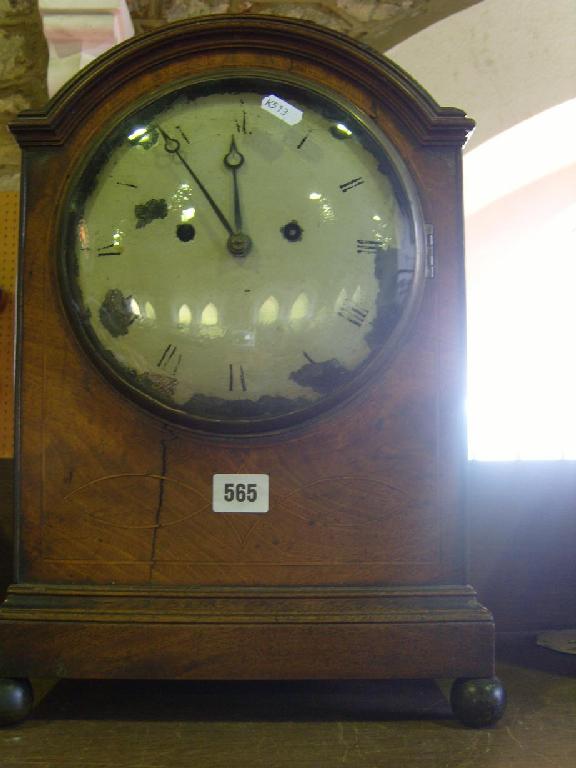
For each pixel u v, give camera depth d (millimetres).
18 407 1193
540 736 1117
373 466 1183
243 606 1146
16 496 1182
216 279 1192
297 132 1223
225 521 1173
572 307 2900
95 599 1153
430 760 1028
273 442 1180
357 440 1185
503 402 2828
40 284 1210
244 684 1380
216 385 1183
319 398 1179
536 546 1727
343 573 1169
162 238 1200
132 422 1187
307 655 1128
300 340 1186
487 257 2891
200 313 1188
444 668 1133
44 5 1767
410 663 1131
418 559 1175
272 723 1171
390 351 1189
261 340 1186
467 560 1181
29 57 1972
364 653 1129
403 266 1197
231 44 1244
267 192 1208
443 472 1188
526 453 2498
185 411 1171
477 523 1722
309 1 2014
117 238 1201
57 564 1175
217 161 1215
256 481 1176
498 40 2010
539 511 1732
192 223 1201
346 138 1222
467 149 2105
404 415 1189
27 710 1158
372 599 1153
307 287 1192
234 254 1194
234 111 1229
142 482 1180
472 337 2885
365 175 1214
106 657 1129
